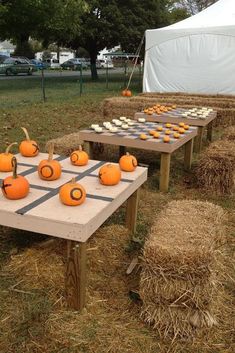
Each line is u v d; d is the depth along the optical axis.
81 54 50.72
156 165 5.57
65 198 2.37
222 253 2.88
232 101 9.38
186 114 6.26
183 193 4.48
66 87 17.17
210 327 2.22
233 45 10.55
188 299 2.12
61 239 2.97
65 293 2.40
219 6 12.30
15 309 2.33
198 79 11.32
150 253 2.17
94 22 20.06
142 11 21.33
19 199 2.47
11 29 15.04
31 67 26.81
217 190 4.45
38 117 9.10
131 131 4.92
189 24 11.47
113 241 3.07
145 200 4.18
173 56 11.52
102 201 2.48
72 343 2.10
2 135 7.09
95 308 2.37
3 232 3.27
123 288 2.55
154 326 2.20
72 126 8.35
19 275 2.63
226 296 2.54
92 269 2.72
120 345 2.11
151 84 12.20
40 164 2.86
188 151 5.22
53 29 15.14
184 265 2.09
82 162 3.24
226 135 5.56
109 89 16.84
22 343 2.08
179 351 2.09
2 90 15.29
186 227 2.48
